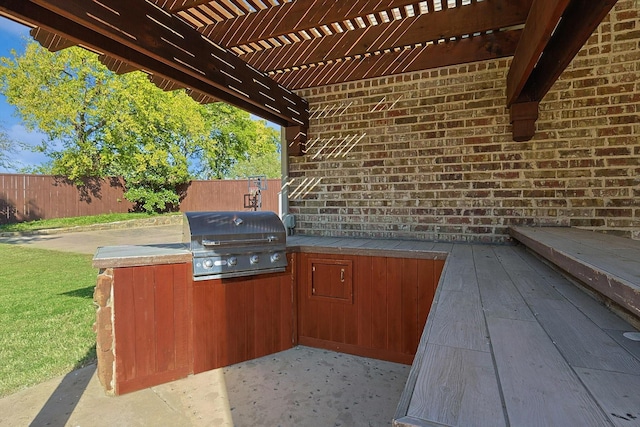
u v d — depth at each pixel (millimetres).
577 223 3039
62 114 12234
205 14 2662
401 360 2998
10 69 11859
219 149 19438
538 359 930
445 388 775
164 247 3033
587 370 868
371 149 3812
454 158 3451
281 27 2635
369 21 2982
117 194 14359
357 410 2299
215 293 2904
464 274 2020
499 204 3289
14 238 9914
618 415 676
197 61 2592
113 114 13008
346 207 3938
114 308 2496
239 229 2980
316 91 4090
